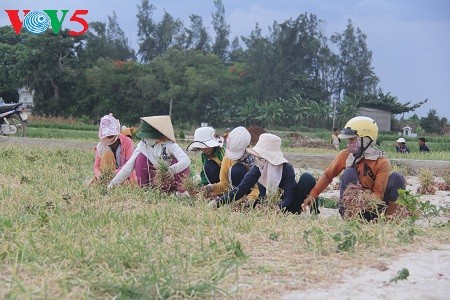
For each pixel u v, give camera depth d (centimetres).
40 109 7588
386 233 629
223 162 805
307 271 489
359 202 697
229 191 755
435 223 726
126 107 7612
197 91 7494
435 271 510
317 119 7481
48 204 688
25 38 8638
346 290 454
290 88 8281
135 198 786
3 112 2533
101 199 771
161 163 834
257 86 8044
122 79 7525
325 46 8862
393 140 5697
